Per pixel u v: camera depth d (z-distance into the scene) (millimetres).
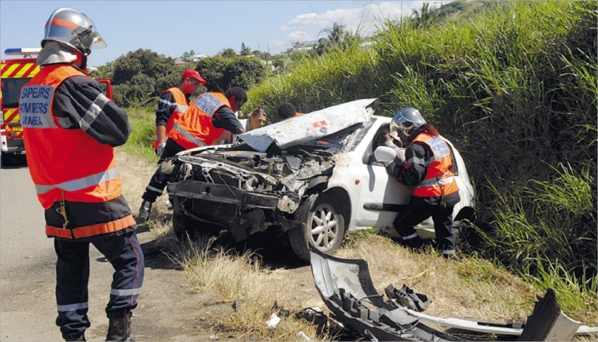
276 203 4988
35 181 3225
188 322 4086
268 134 5879
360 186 5719
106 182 3158
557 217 5770
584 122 6129
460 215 6641
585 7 6586
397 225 6004
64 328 3293
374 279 4871
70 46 3146
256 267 5125
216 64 21344
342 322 3750
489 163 7137
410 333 3494
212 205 5656
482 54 7363
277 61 14125
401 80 8359
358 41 10734
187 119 7066
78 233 3150
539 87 6617
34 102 3080
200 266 5059
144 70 40969
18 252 6328
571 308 4285
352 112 6105
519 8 7789
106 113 3002
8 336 4004
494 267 5309
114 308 3207
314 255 4176
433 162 5648
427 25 9156
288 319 3934
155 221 7133
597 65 6078
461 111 7523
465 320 3660
